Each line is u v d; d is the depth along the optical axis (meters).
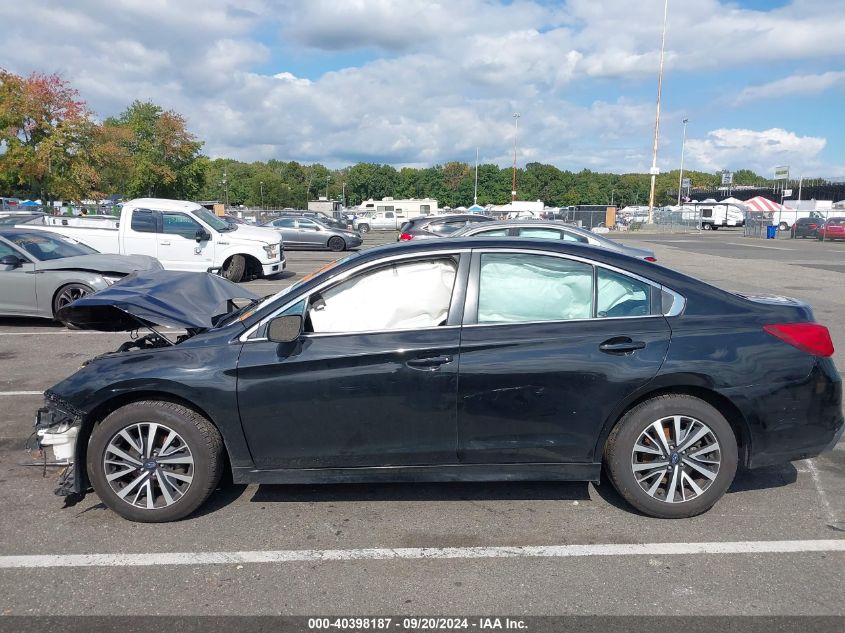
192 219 14.44
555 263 3.91
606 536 3.70
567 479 3.86
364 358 3.73
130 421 3.80
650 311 3.88
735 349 3.75
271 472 3.86
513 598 3.11
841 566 3.37
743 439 3.90
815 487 4.35
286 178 140.38
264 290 13.77
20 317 10.40
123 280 4.63
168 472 3.86
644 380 3.71
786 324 3.85
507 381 3.72
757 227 39.84
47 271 9.75
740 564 3.39
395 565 3.41
